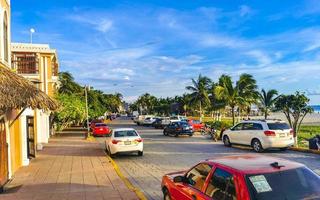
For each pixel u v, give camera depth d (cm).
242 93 4425
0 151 1241
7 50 1641
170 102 11338
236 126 2389
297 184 553
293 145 2234
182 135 3597
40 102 1179
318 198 535
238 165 602
